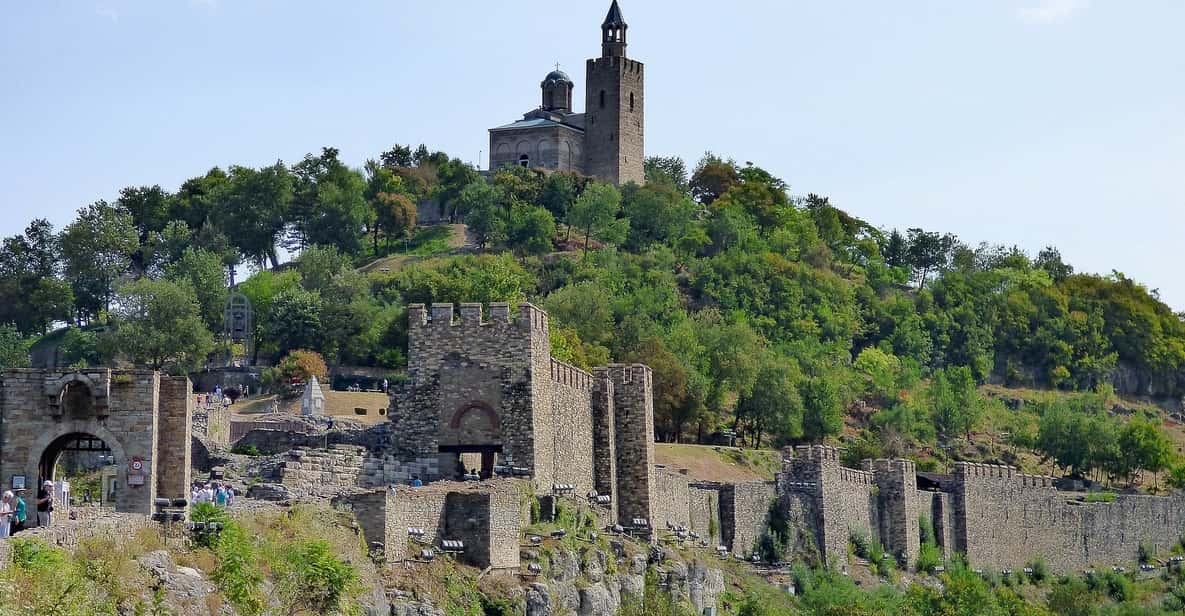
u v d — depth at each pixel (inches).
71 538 3031.5
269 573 3427.7
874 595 6594.5
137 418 3649.1
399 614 3786.9
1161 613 7780.5
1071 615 7682.1
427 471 5201.8
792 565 6594.5
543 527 4707.2
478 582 4143.7
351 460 5039.4
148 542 3216.0
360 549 3818.9
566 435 5462.6
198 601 3144.7
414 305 5305.1
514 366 5226.4
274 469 4830.2
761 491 6712.6
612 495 5703.7
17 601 2696.9
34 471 3624.5
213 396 6663.4
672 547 5492.1
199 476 4675.2
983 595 6727.4
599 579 4702.3
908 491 7544.3
